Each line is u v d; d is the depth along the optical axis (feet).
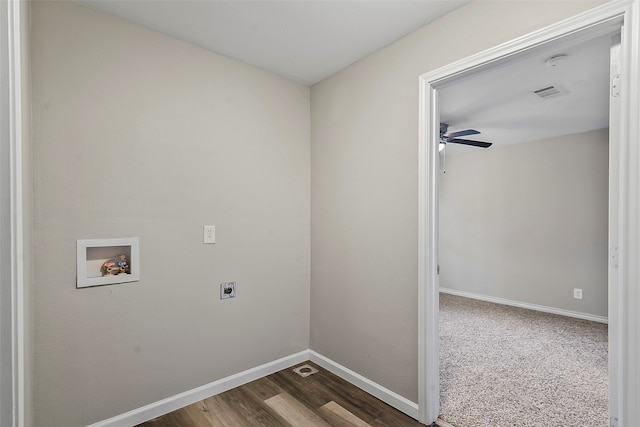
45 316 5.25
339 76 8.13
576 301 13.53
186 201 6.79
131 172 6.11
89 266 5.78
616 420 4.21
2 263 2.80
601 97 9.46
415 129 6.39
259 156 7.97
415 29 6.40
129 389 6.10
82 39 5.61
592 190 13.20
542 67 7.61
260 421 6.24
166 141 6.54
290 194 8.57
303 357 8.81
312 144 8.97
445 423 6.22
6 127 2.82
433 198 6.23
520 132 13.42
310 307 8.98
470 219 17.01
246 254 7.71
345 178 7.93
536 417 6.43
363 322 7.41
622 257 4.05
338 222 8.10
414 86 6.41
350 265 7.75
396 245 6.72
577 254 13.55
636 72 3.92
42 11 5.22
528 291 14.90
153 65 6.40
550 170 14.29
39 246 5.18
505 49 5.06
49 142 5.27
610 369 4.28
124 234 6.02
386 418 6.33
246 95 7.75
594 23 4.25
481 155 16.57
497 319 13.19
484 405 6.84
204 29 6.40
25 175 4.36
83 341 5.62
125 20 6.07
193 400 6.84
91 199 5.68
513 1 5.02
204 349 7.05
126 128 6.06
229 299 7.43
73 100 5.51
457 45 5.73
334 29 6.40
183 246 6.75
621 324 4.06
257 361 7.92
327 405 6.77
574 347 10.19
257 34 6.57
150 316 6.34
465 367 8.74
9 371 2.82
